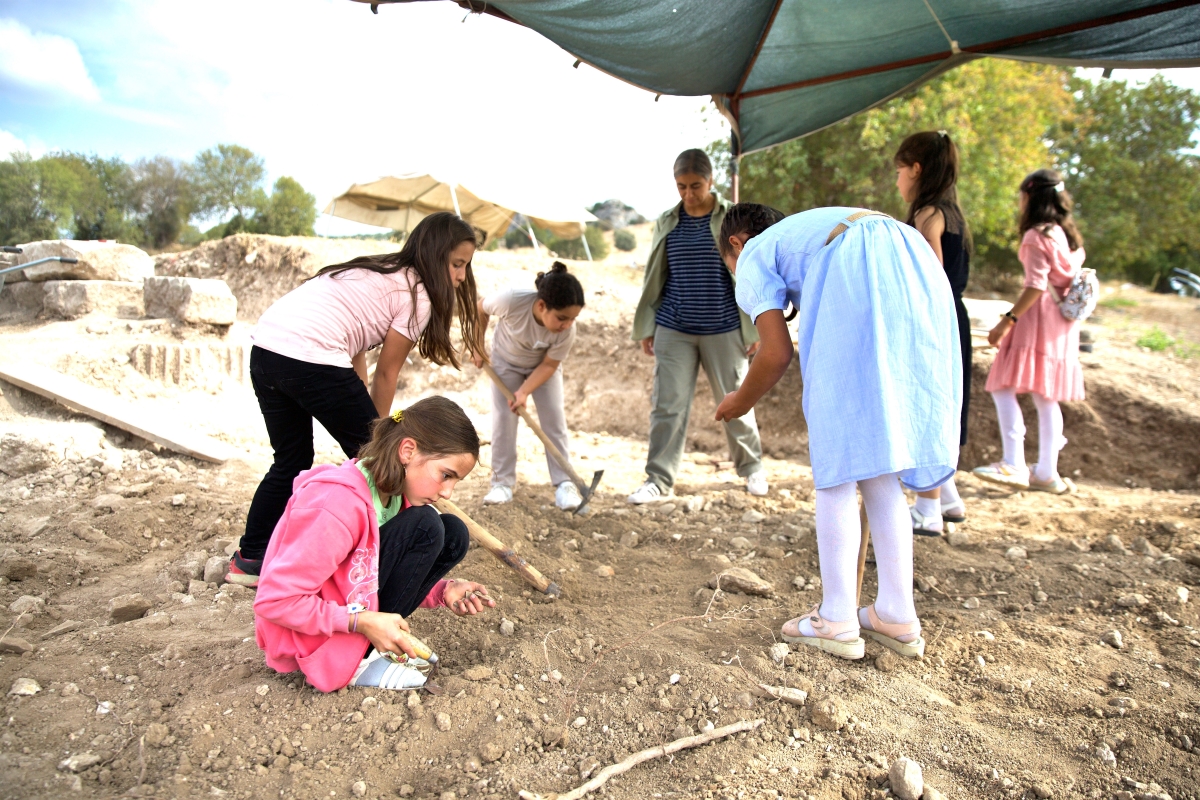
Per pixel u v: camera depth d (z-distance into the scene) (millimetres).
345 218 13125
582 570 3623
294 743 2186
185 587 3246
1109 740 2334
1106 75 4414
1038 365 4805
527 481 5242
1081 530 4281
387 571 2389
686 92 5109
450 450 2275
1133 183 22312
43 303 7203
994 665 2781
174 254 10930
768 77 5039
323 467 2334
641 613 3141
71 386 5391
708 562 3682
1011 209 15805
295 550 2195
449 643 2842
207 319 6676
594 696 2531
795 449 6523
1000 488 5270
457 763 2186
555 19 4074
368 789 2057
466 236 3023
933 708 2494
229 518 3988
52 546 3557
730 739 2316
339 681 2361
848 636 2707
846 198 15477
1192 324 12203
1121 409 5910
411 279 2969
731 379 4844
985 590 3480
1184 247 27078
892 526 2680
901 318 2484
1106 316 13070
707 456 6340
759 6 4324
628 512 4527
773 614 3109
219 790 1990
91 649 2645
